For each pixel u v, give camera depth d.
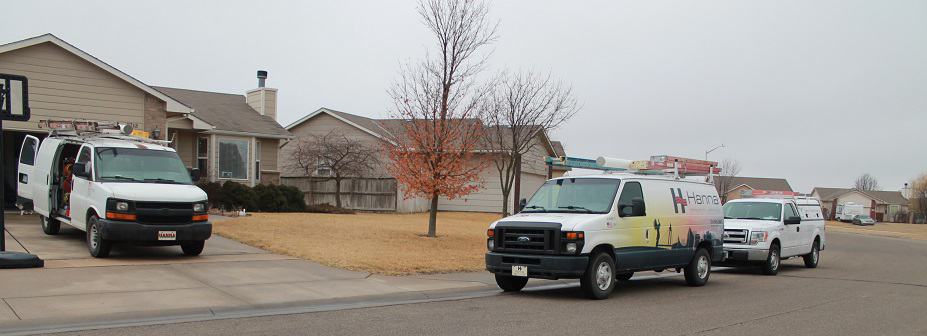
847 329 9.12
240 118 28.77
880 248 30.80
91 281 10.42
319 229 18.48
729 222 17.16
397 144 19.89
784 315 10.12
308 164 31.98
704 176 15.15
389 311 9.72
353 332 8.15
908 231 60.88
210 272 11.78
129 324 8.32
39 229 16.22
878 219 107.06
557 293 12.10
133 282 10.56
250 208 24.27
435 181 17.77
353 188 31.55
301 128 35.03
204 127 25.12
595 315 9.70
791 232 17.80
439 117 18.06
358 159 31.48
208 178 26.03
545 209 12.34
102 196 12.48
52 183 14.67
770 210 17.92
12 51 18.06
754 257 16.45
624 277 14.60
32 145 16.67
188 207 12.94
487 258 11.69
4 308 8.51
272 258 13.61
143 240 12.28
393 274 12.85
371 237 17.62
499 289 12.36
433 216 18.88
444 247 17.05
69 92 18.97
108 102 19.64
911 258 24.22
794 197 19.50
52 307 8.68
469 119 19.41
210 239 15.77
